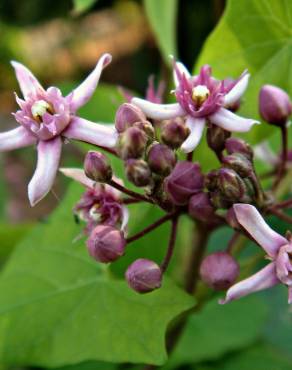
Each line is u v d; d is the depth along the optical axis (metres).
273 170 0.12
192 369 0.14
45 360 0.11
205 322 0.14
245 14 0.11
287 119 0.11
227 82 0.10
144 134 0.09
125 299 0.11
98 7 0.31
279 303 0.15
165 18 0.14
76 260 0.12
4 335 0.12
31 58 0.38
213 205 0.10
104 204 0.10
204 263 0.10
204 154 0.11
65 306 0.12
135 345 0.11
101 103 0.13
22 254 0.12
